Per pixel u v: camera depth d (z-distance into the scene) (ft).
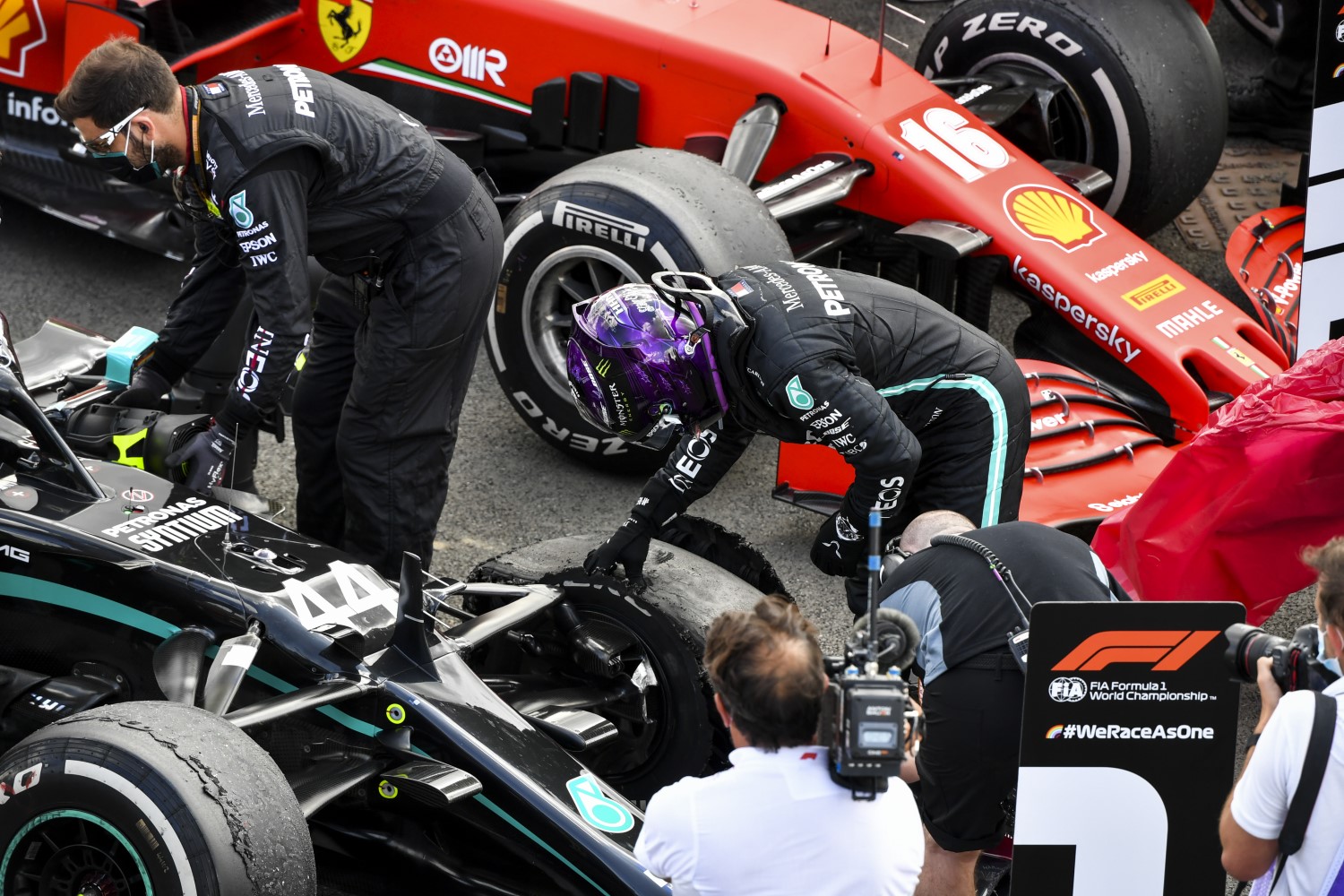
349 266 47.83
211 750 32.42
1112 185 77.82
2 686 40.96
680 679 44.52
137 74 41.09
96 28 69.41
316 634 39.06
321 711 39.04
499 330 64.59
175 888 30.99
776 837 27.50
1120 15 75.72
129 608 40.65
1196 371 63.98
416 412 50.01
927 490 47.78
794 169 66.74
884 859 27.94
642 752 45.93
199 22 73.05
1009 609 37.01
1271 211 77.05
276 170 43.29
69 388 50.26
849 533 44.52
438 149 47.85
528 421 66.13
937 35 82.17
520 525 62.44
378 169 45.83
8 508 41.78
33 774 32.53
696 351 41.81
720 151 69.67
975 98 75.66
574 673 46.65
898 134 67.21
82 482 43.14
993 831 38.29
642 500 45.78
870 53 71.05
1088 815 34.73
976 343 46.68
